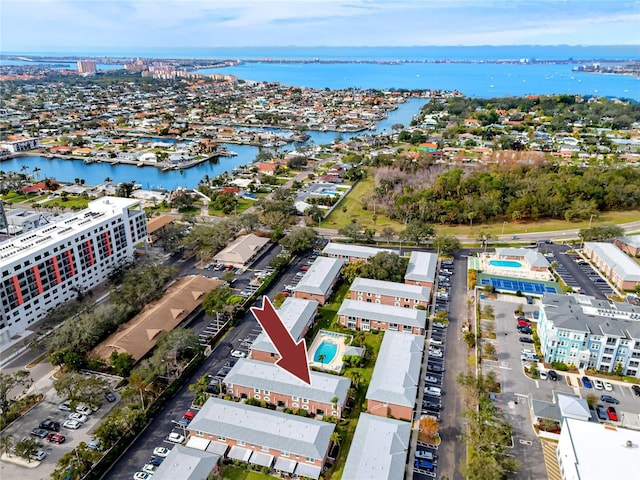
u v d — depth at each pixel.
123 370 122.94
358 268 173.38
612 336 123.88
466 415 105.69
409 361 122.69
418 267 176.38
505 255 197.50
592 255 196.25
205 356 133.75
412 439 104.94
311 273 172.50
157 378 122.94
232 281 177.38
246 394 117.75
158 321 141.88
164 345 123.50
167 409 114.25
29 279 145.75
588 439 94.00
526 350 135.12
